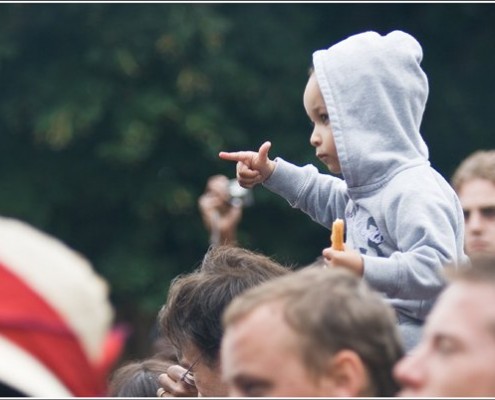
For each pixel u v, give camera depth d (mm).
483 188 10602
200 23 27922
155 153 28547
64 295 4098
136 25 27922
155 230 28688
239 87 28328
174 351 9219
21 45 28016
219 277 7816
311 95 8375
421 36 30125
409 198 7816
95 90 27609
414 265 7406
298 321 5246
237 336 5328
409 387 5000
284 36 29016
